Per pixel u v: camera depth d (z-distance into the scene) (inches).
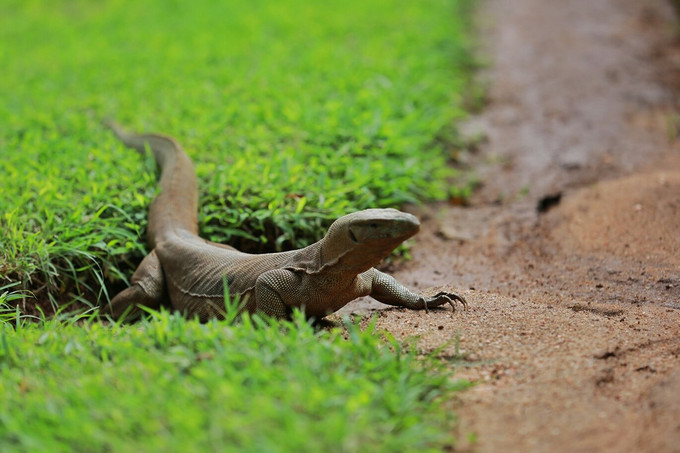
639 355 299.3
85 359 278.2
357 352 275.6
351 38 892.6
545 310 351.3
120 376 255.8
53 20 1121.4
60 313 402.9
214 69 775.1
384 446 221.6
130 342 288.4
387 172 526.0
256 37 901.2
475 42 932.0
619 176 575.5
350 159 524.1
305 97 652.7
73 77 797.9
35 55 909.2
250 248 458.3
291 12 1029.8
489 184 587.8
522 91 783.1
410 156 566.6
